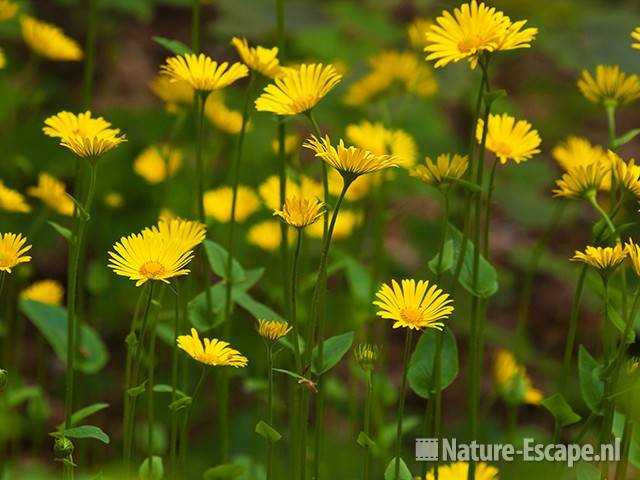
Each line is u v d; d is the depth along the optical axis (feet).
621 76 4.57
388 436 5.16
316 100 4.27
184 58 4.59
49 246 6.90
